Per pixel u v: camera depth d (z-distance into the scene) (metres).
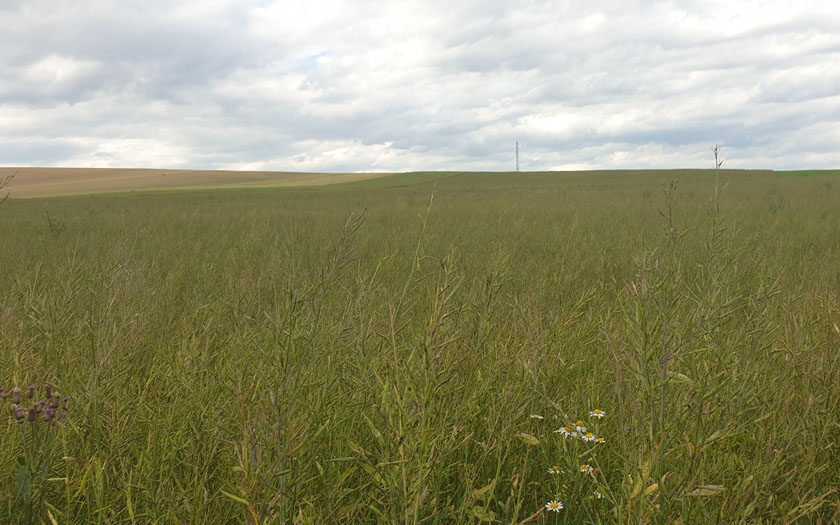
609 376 2.97
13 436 2.24
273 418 1.89
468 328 2.95
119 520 2.10
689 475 1.86
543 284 5.08
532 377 2.78
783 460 2.20
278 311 2.04
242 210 23.19
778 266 6.23
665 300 1.89
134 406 2.69
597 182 68.31
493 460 2.56
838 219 12.41
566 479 2.40
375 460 2.18
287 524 1.90
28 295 3.85
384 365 2.53
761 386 2.58
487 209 19.06
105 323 3.09
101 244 9.16
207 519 2.04
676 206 14.98
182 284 6.62
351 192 50.47
